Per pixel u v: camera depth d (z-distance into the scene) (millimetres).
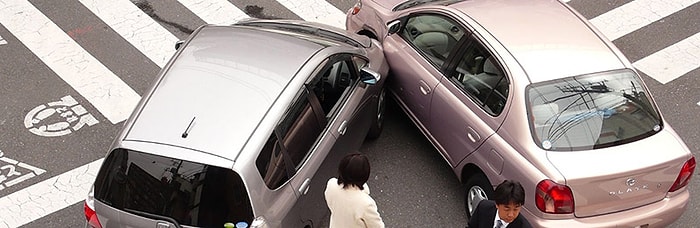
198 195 5910
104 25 10883
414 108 8453
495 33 7543
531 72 7090
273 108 6477
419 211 8039
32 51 10312
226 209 5934
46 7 11180
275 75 6852
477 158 7344
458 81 7676
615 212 6684
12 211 7875
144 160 6000
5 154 8602
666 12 11547
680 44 10844
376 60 8500
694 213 8016
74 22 10922
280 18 11156
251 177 5961
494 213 5586
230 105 6422
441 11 8164
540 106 6887
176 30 10859
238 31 7598
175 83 6652
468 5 8211
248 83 6699
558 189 6422
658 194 6762
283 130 6480
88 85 9742
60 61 10148
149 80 9891
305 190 6629
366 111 8133
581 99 6969
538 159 6602
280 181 6316
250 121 6293
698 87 10008
